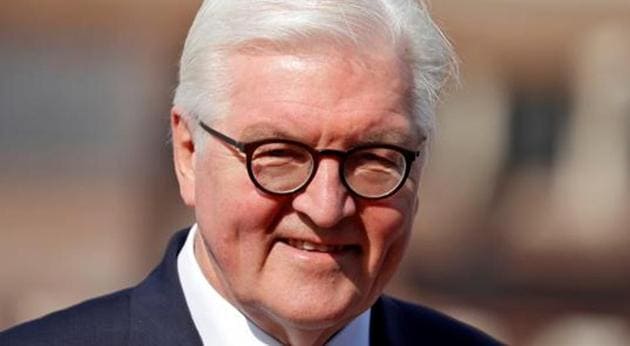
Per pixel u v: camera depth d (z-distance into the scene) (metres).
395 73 4.29
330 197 4.21
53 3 13.55
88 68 19.45
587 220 18.28
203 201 4.42
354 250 4.36
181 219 15.81
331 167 4.23
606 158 21.16
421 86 4.37
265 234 4.32
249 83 4.26
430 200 19.30
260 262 4.35
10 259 22.64
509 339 15.96
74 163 31.59
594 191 20.19
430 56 4.41
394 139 4.28
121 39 13.99
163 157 15.66
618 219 18.52
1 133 33.06
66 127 33.34
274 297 4.35
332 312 4.35
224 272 4.43
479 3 12.90
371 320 4.95
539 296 16.97
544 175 21.22
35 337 4.64
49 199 28.50
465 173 21.27
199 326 4.64
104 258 23.12
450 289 17.16
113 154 32.59
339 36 4.22
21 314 17.70
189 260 4.71
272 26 4.23
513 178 20.78
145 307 4.69
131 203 18.34
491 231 18.20
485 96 22.58
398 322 5.14
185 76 4.47
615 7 13.10
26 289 19.25
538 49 13.23
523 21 13.06
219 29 4.33
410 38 4.35
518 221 18.33
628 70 14.86
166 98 15.05
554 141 22.12
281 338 4.58
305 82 4.21
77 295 19.12
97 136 33.50
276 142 4.23
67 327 4.66
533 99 13.95
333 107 4.20
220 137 4.32
